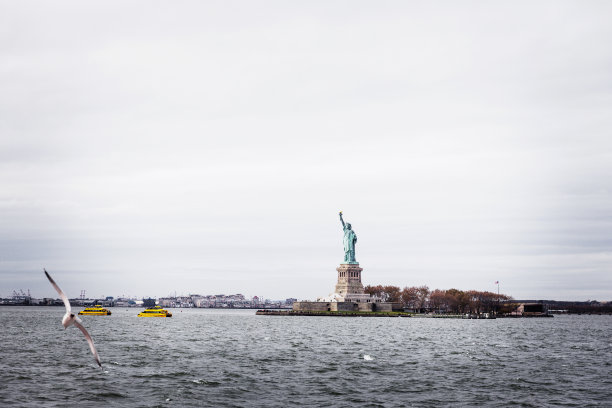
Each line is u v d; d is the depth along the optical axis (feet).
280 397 293.02
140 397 287.28
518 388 324.39
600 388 327.26
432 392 310.86
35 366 377.09
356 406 277.03
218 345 549.95
